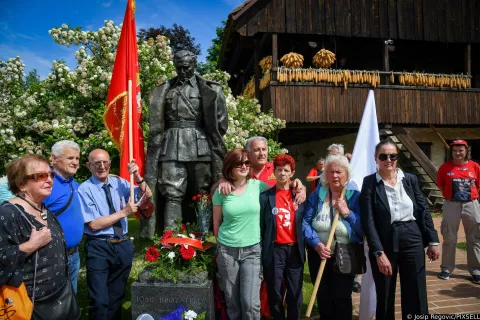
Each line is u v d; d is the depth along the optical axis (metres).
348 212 2.86
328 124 11.35
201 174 4.37
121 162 4.34
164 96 4.35
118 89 4.32
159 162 4.35
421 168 11.93
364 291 3.37
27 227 2.09
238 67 16.12
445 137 13.28
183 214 4.71
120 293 3.11
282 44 13.09
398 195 2.85
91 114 7.20
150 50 8.05
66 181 2.81
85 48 7.98
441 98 11.87
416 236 2.80
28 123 7.54
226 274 2.79
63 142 2.82
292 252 2.86
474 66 14.66
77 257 2.92
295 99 10.81
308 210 3.01
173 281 2.86
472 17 12.20
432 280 4.63
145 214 3.40
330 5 11.33
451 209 4.66
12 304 1.97
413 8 11.88
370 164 3.62
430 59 14.32
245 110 9.76
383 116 11.41
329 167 2.91
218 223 2.90
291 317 2.86
